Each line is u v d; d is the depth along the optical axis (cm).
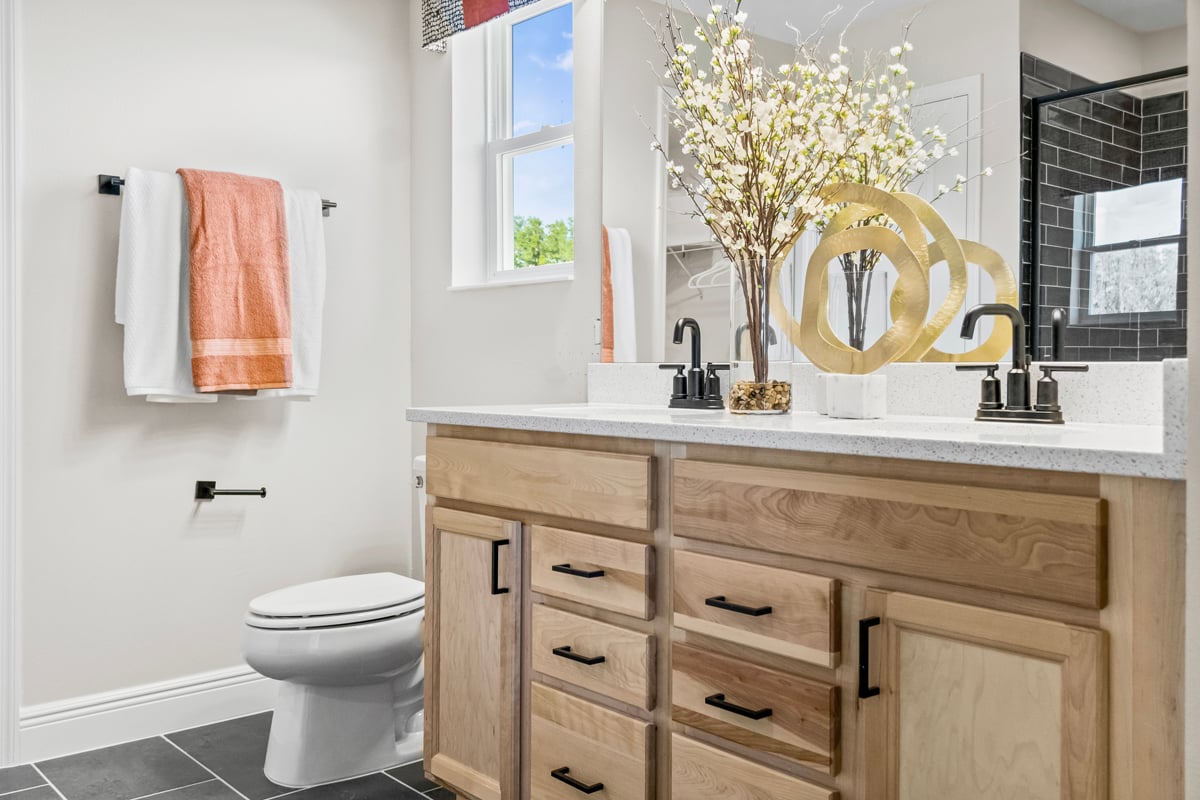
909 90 182
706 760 146
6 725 237
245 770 238
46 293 241
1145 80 151
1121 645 104
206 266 248
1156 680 101
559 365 257
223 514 271
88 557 249
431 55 299
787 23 201
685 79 206
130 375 241
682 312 222
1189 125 101
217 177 254
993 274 171
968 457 114
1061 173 161
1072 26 159
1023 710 111
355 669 224
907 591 122
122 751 248
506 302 273
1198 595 97
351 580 249
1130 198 153
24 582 240
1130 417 153
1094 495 106
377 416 302
